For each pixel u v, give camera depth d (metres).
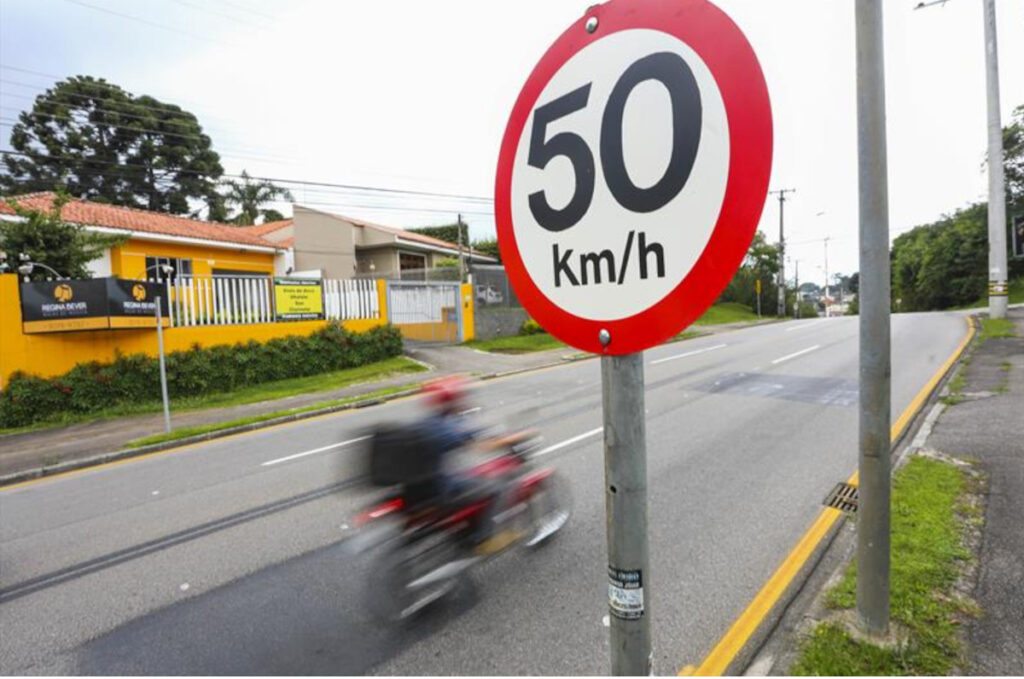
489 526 3.63
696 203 1.04
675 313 1.08
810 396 8.47
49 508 5.69
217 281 12.62
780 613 2.92
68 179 32.62
